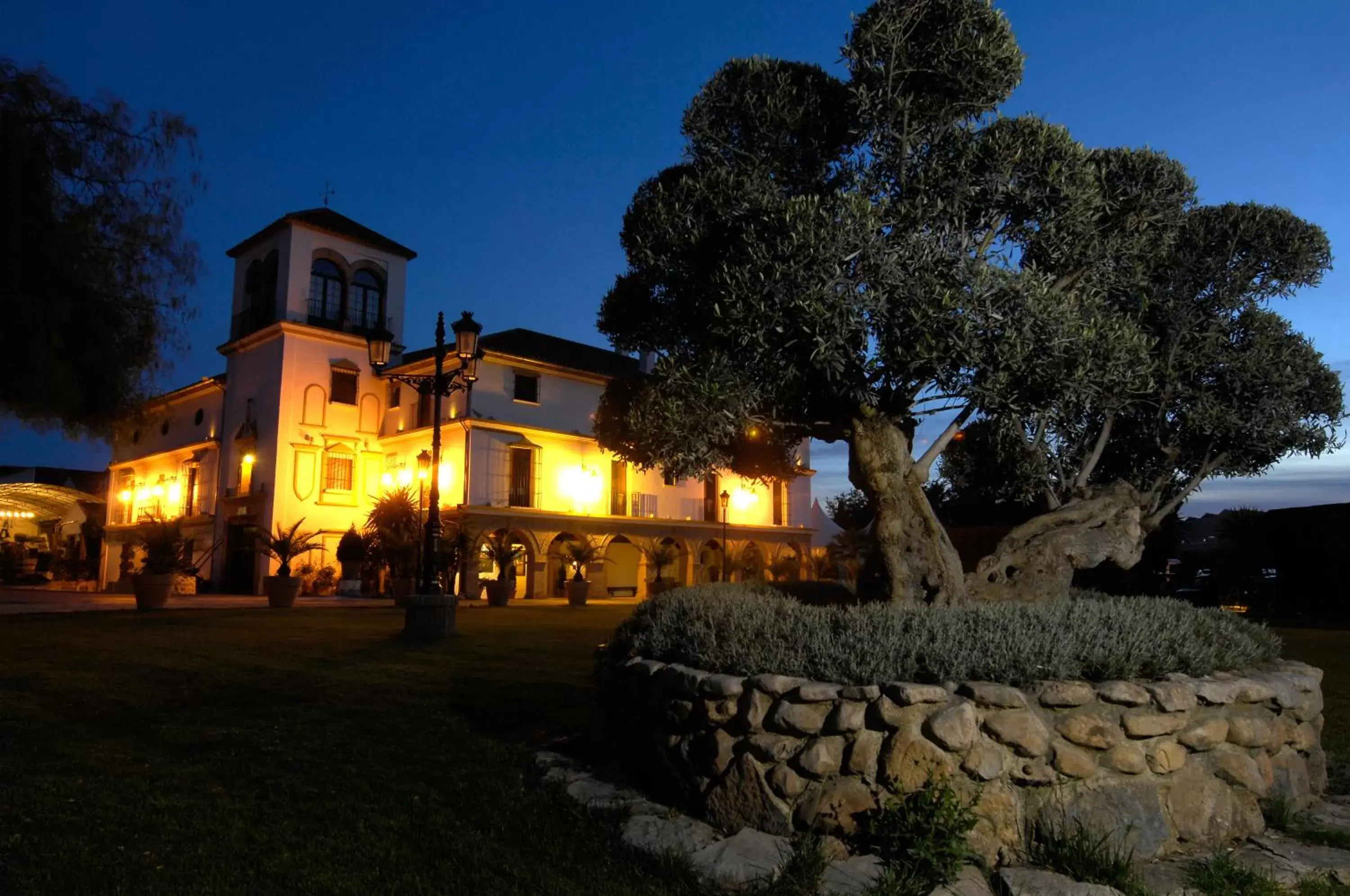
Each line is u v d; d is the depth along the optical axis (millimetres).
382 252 33406
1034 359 5301
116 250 7238
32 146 6473
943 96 6324
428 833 4414
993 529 14852
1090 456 8047
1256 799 4516
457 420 28891
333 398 31672
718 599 6219
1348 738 6629
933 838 3771
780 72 6953
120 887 3676
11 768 5324
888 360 5547
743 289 5617
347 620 16500
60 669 9234
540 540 29828
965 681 4250
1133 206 6508
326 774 5383
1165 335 7586
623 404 7566
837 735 4176
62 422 7602
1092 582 19188
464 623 16453
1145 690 4238
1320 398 7465
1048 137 6031
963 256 5656
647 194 7320
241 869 3920
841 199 5738
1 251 6191
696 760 4566
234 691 8070
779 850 3979
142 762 5570
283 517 29875
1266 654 5527
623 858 4094
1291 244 7316
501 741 6246
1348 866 4035
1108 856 3816
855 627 4781
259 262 33094
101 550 39906
